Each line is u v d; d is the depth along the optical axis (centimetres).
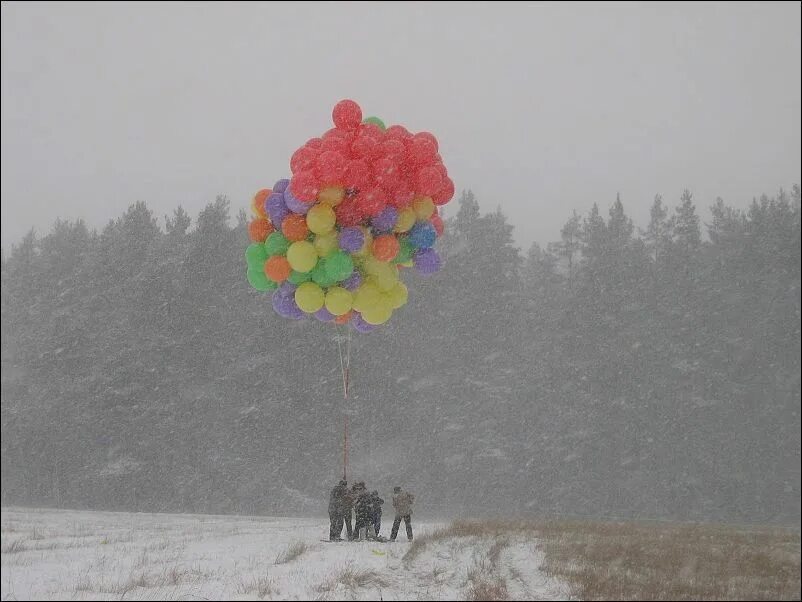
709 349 5728
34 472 5259
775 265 5981
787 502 5431
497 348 5912
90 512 3888
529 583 1211
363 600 966
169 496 5062
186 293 5569
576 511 5394
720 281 6106
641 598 1100
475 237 6253
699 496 5381
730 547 1914
